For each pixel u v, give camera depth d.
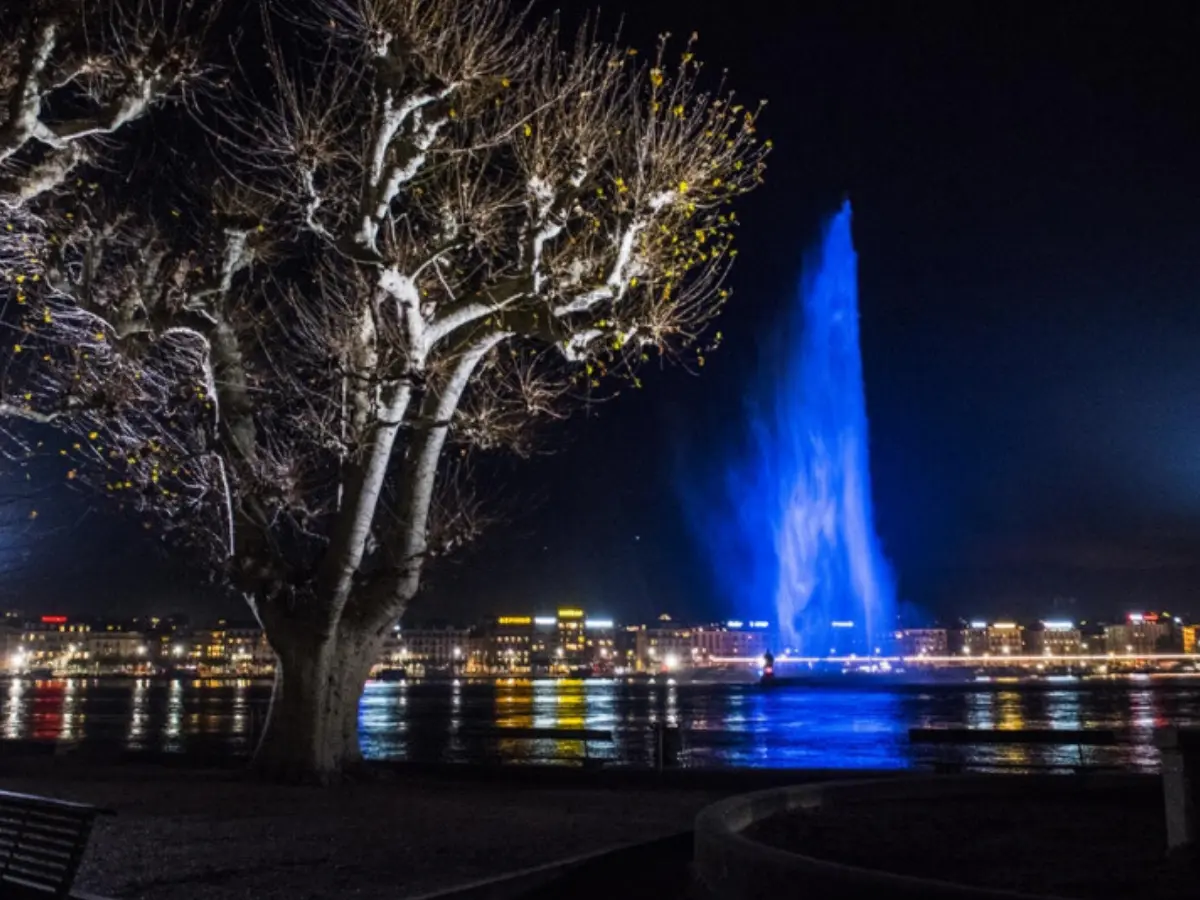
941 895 7.77
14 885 9.73
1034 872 9.98
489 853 13.32
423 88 20.28
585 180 21.44
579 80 21.70
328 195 21.66
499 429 23.84
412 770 23.22
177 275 21.33
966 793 14.81
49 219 20.84
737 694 129.00
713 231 22.38
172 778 22.02
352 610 21.89
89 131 19.30
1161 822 12.67
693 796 19.56
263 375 22.23
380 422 21.22
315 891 11.16
